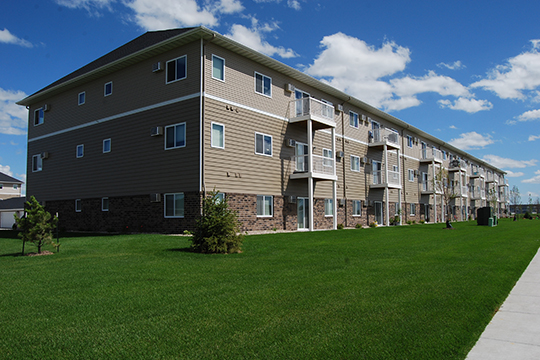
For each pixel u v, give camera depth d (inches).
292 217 874.1
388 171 1223.5
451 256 441.4
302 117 860.6
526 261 414.0
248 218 764.0
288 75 892.6
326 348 167.5
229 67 757.3
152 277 315.3
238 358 157.6
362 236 695.7
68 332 187.6
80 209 917.8
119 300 243.8
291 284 288.2
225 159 730.8
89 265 372.8
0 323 201.0
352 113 1143.0
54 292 264.8
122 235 685.9
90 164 901.8
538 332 192.7
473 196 2249.0
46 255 445.4
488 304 237.3
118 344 172.7
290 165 878.4
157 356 159.8
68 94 980.6
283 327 193.3
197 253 455.5
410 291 266.1
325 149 1005.2
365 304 233.0
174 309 224.2
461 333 186.4
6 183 2207.2
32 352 164.9
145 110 792.3
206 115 704.4
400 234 757.9
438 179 1480.1
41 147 1043.9
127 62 813.9
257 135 802.8
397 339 177.8
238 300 243.0
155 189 759.1
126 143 824.3
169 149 741.3
